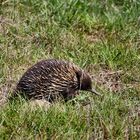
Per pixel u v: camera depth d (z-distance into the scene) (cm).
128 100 1505
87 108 1409
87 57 1748
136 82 1680
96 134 1309
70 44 1819
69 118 1366
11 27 1873
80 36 1878
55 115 1369
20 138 1277
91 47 1803
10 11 1944
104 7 2023
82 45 1817
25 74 1531
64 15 1938
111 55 1764
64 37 1847
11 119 1352
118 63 1748
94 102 1462
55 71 1533
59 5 1959
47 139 1298
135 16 1972
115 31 1906
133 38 1873
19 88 1519
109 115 1398
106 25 1934
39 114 1366
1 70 1638
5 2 1975
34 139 1283
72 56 1762
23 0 1986
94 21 1948
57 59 1609
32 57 1739
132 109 1418
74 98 1516
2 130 1313
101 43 1822
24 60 1719
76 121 1359
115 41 1859
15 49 1780
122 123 1361
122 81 1680
